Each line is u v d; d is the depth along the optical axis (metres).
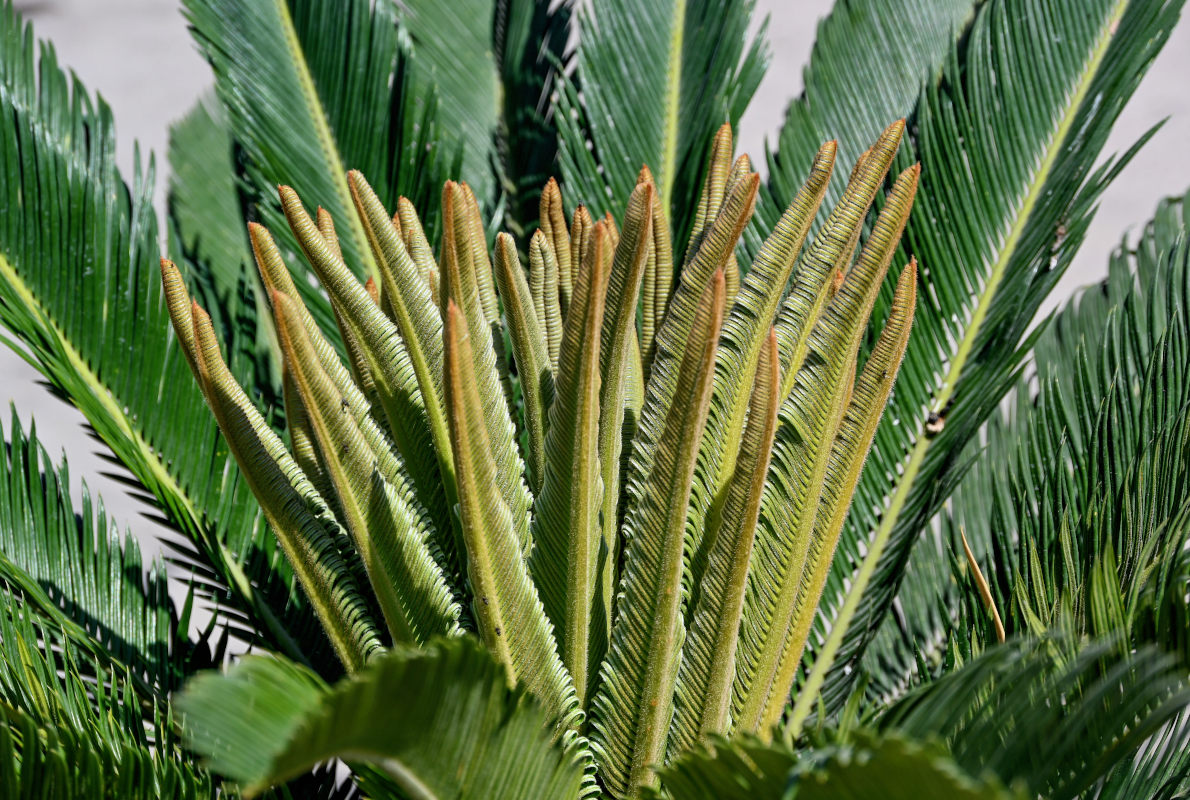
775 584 1.42
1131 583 1.48
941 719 1.23
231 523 1.69
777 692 1.47
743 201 1.39
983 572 1.75
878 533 1.76
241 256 1.95
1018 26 1.82
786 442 1.41
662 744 1.41
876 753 1.11
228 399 1.40
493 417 1.43
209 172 2.01
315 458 1.47
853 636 1.72
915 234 1.81
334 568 1.42
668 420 1.35
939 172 1.81
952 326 1.80
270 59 1.86
